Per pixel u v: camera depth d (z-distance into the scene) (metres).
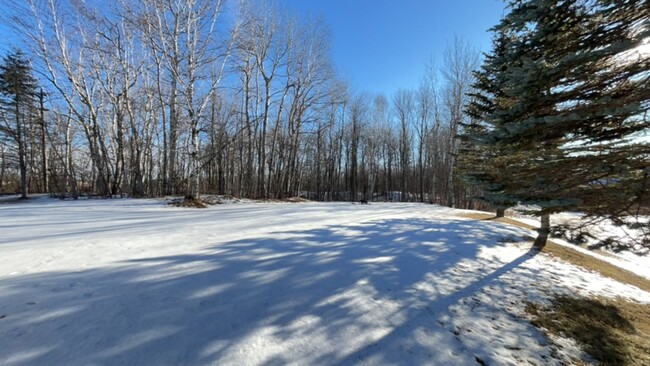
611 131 3.47
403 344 2.96
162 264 4.36
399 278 4.66
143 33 14.78
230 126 25.59
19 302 3.02
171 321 2.88
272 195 26.33
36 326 2.64
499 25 3.97
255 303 3.39
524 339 3.44
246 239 6.18
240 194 25.03
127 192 20.62
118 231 6.72
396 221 10.48
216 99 24.70
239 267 4.43
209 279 3.91
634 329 4.29
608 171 3.29
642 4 3.20
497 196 4.02
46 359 2.26
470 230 9.34
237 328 2.88
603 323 4.26
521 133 3.62
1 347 2.35
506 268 6.01
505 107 6.88
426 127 38.38
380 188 48.78
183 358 2.39
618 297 5.48
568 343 3.53
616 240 3.72
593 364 3.20
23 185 22.31
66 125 25.27
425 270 5.18
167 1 13.96
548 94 3.55
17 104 22.86
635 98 3.28
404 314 3.56
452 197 24.75
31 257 4.49
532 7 3.55
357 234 7.54
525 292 4.88
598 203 3.62
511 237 9.12
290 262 4.83
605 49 2.97
